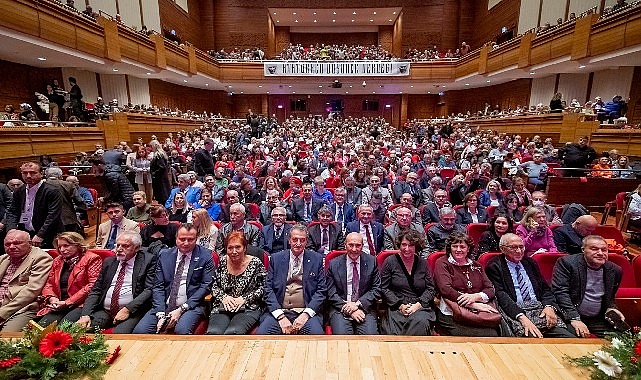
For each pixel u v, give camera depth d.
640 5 8.62
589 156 7.63
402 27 22.00
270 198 4.92
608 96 11.91
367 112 23.36
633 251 5.00
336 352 1.97
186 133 14.13
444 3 21.53
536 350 1.99
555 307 2.76
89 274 2.89
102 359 1.80
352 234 2.95
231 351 1.98
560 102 11.20
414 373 1.79
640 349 1.66
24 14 7.87
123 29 11.77
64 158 8.55
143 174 7.00
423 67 19.12
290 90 22.17
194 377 1.75
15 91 10.27
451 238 2.86
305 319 2.71
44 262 2.86
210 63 18.42
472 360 1.90
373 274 2.99
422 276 2.94
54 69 11.56
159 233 3.68
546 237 3.71
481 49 16.50
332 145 12.70
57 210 3.49
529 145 9.27
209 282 2.92
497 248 3.66
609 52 9.71
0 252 3.61
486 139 11.76
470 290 2.77
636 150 8.41
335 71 19.30
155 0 16.70
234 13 22.19
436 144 13.98
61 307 2.73
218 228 4.12
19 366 1.62
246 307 2.81
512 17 17.27
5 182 6.93
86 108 11.27
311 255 2.98
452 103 21.95
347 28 24.78
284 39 24.83
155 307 2.76
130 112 11.55
